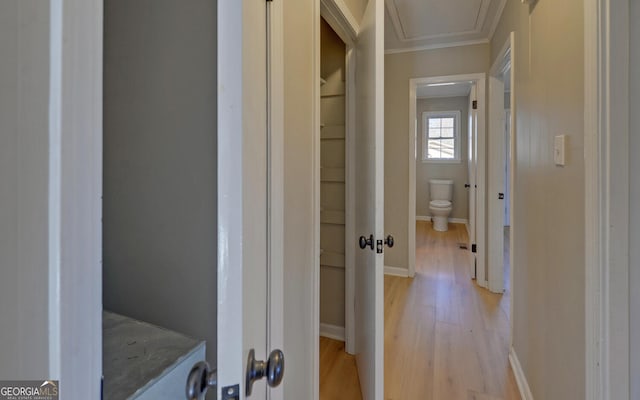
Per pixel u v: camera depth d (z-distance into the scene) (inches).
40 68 13.5
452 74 136.9
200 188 41.0
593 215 39.8
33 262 13.5
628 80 37.7
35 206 13.5
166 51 41.8
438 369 80.0
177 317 42.2
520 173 77.4
